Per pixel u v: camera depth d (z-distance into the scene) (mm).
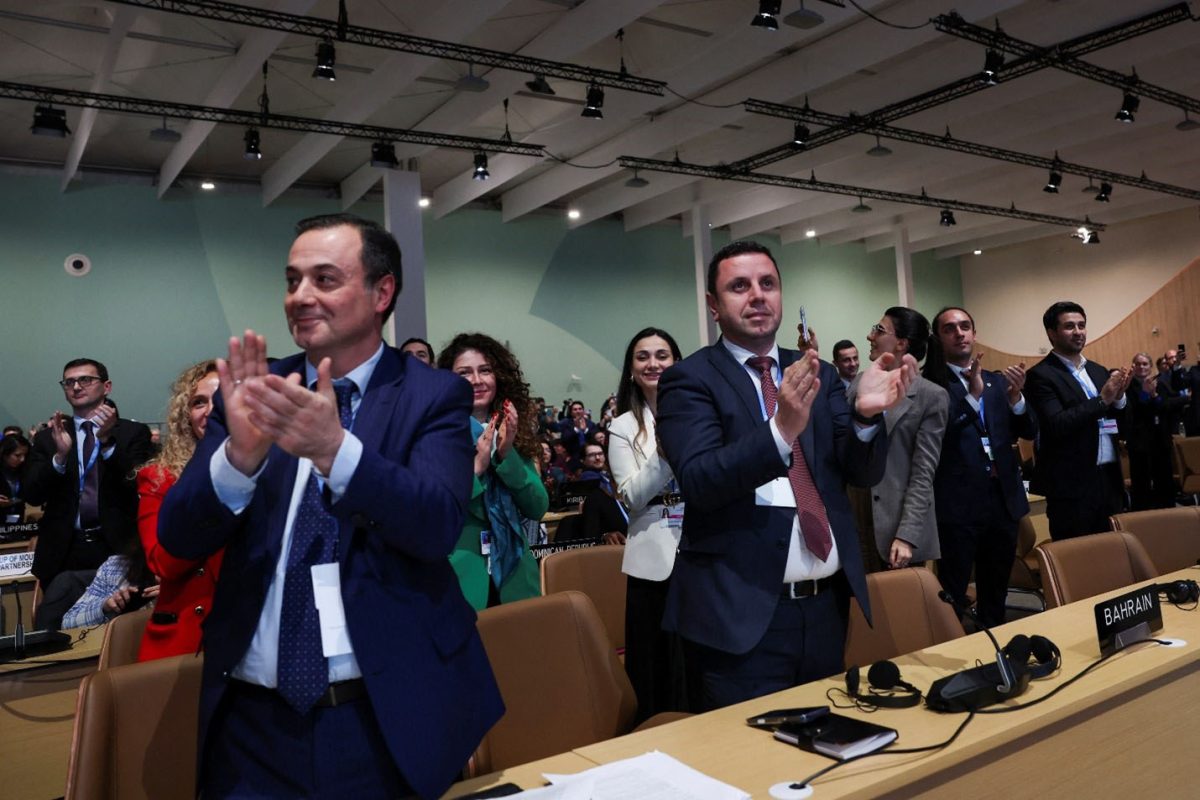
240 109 8750
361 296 1124
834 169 11523
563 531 4277
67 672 2080
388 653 1046
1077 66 7992
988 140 10148
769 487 1627
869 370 1568
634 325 13617
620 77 7645
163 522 1072
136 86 7961
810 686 1550
